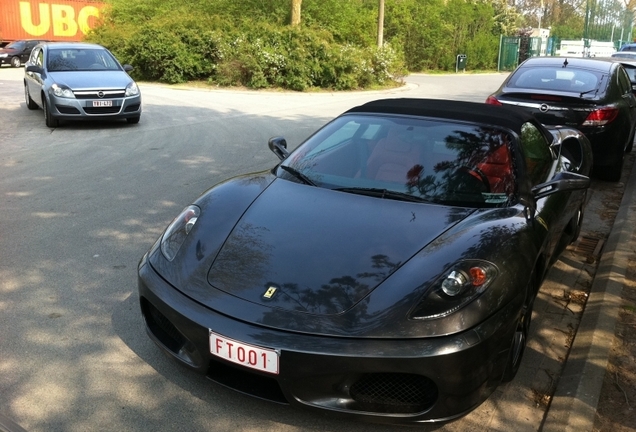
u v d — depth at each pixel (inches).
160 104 598.5
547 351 143.3
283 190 140.0
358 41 976.3
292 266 112.4
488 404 121.3
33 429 106.7
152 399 116.6
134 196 257.6
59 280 169.0
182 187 273.7
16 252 189.8
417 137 151.3
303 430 109.8
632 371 132.2
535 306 167.9
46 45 483.2
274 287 108.5
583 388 122.6
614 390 124.7
